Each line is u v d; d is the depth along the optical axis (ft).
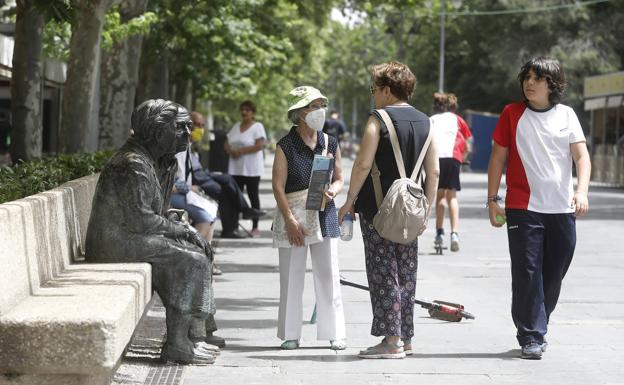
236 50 167.02
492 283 66.90
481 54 355.15
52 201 36.86
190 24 138.41
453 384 38.45
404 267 44.04
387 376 39.75
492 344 46.42
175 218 42.83
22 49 77.10
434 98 84.38
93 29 84.17
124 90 109.29
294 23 191.21
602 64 308.81
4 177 45.78
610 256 83.92
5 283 29.04
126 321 29.84
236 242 93.97
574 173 255.09
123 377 38.40
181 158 73.15
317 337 44.78
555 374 40.34
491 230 108.27
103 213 39.17
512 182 44.45
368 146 43.24
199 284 40.52
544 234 44.24
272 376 39.42
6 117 132.46
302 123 44.27
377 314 43.27
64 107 85.30
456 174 83.92
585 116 313.73
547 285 45.01
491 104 364.79
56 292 32.12
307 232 44.04
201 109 263.29
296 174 44.19
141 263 38.88
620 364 42.29
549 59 44.19
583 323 52.01
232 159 100.68
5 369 27.81
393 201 42.32
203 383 37.99
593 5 315.99
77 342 27.68
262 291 62.18
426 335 48.49
